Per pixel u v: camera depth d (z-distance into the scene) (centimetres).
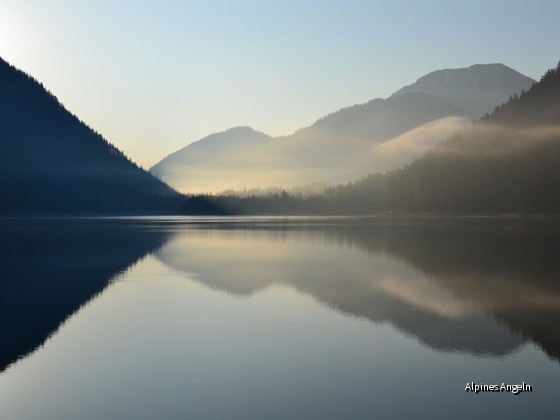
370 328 2498
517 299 3125
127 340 2331
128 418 1530
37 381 1830
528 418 1505
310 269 4641
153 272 4516
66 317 2783
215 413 1557
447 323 2566
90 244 7725
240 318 2736
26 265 5044
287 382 1800
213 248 6956
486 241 7300
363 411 1561
